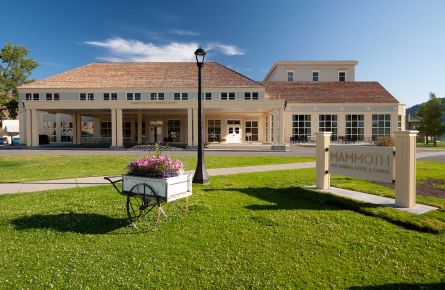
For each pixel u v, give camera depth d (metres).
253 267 4.86
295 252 5.38
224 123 44.81
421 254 5.31
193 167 16.50
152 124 45.12
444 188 10.48
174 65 43.00
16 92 63.50
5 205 8.23
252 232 6.25
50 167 16.28
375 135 42.69
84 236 6.04
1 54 63.00
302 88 46.81
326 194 9.22
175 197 6.70
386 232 6.21
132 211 7.35
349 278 4.58
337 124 42.78
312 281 4.50
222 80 39.91
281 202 8.51
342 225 6.62
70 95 39.56
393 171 8.30
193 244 5.69
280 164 17.58
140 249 5.46
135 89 39.19
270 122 41.94
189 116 31.66
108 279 4.49
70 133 48.41
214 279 4.53
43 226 6.57
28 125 32.56
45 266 4.84
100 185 11.05
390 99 43.59
